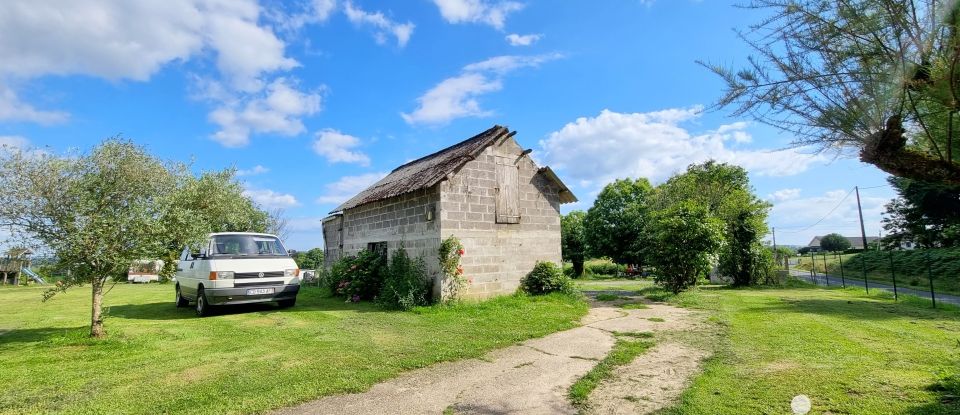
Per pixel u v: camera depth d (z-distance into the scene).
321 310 11.80
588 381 5.52
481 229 13.02
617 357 6.64
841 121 3.22
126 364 6.25
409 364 6.27
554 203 15.09
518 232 13.93
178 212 8.15
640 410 4.57
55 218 7.35
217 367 6.11
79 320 10.23
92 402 4.77
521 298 13.03
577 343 7.73
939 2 2.69
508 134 13.88
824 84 3.17
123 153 7.96
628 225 37.12
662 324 9.55
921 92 2.95
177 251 8.69
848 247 70.56
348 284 14.48
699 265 15.62
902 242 37.12
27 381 5.46
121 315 11.23
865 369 5.65
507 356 6.86
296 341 7.77
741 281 21.62
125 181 7.83
